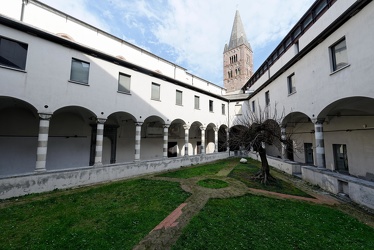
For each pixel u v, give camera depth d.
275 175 14.01
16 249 4.92
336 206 7.79
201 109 22.53
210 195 9.21
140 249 4.86
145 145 20.70
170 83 18.45
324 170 10.80
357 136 12.70
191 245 4.99
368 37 7.83
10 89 9.26
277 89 17.14
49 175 10.12
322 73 10.86
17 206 7.88
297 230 5.78
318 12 14.28
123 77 14.58
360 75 8.20
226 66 56.44
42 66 10.34
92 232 5.74
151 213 7.09
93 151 15.98
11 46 9.52
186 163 19.31
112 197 9.09
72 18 16.44
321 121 11.45
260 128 12.08
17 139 12.26
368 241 5.19
